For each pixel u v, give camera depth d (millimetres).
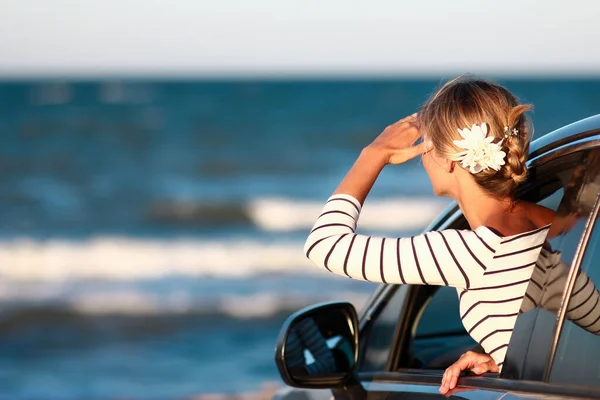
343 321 4277
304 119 115812
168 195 64875
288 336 4094
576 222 3127
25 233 53000
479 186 3434
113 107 131375
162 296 38125
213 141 96750
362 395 4223
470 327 3416
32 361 29156
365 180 3723
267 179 72750
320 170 77062
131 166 79625
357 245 3480
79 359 29250
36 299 38062
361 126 109188
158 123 112688
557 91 140125
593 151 3189
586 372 2930
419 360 4117
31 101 148750
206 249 48094
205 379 25828
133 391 24594
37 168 78750
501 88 3467
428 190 60688
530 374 3127
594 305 2988
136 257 46625
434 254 3355
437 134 3451
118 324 34094
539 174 3518
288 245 48562
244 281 40375
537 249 3332
